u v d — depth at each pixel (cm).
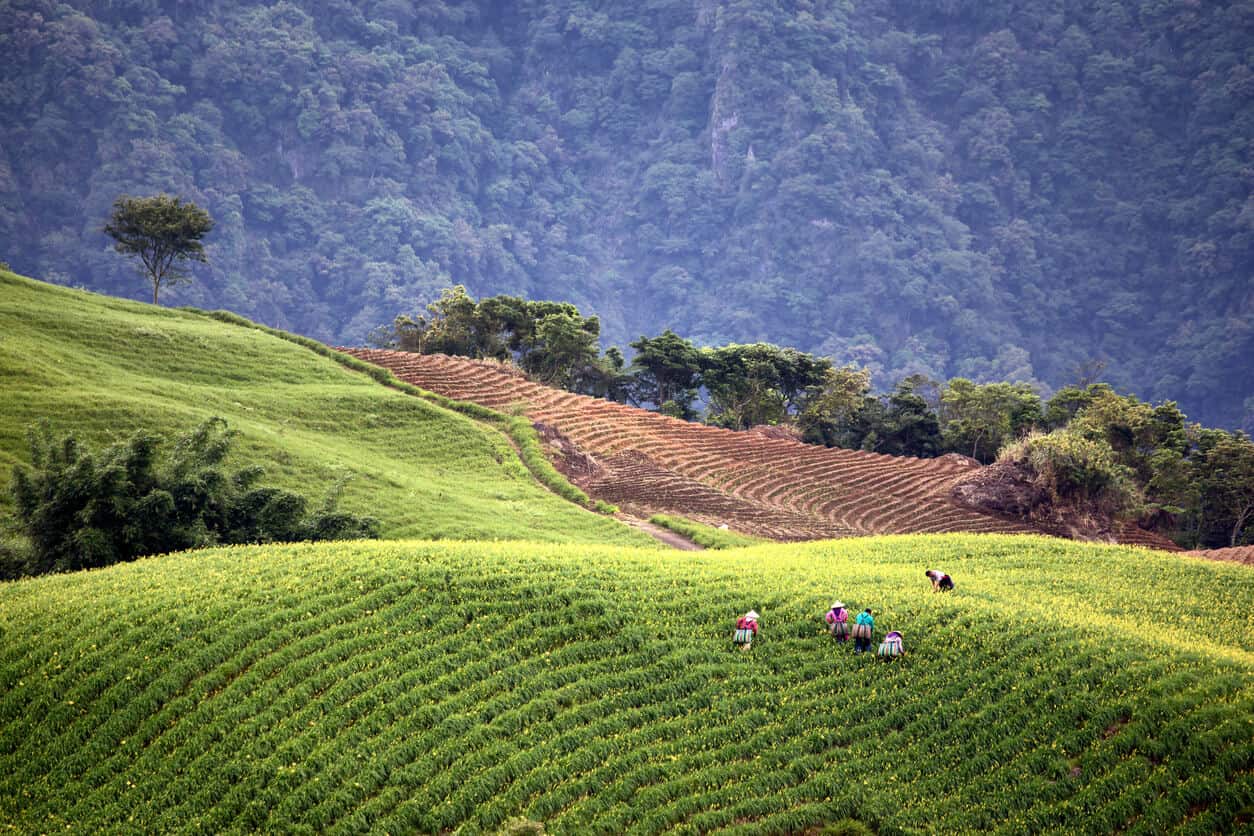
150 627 7188
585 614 7681
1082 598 9369
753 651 7494
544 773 6231
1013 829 6028
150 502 9156
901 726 6856
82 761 6184
